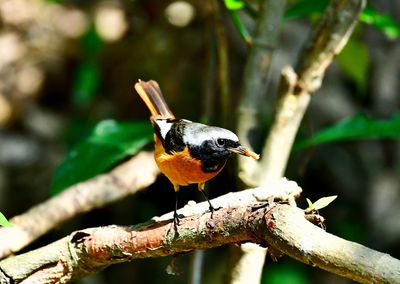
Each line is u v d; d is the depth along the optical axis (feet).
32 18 54.54
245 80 24.94
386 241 44.45
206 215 17.57
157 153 24.38
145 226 18.70
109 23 48.24
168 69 46.26
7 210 44.24
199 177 23.73
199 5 43.37
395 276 13.21
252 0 32.71
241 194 18.71
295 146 26.37
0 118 48.96
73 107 49.78
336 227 45.11
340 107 46.85
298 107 23.36
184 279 43.73
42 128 48.67
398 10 48.62
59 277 19.86
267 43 24.85
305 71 23.11
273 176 23.36
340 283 42.96
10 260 19.89
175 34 44.60
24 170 45.91
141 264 44.16
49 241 42.57
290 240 14.94
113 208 44.16
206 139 22.95
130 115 48.32
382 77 48.06
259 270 22.62
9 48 52.60
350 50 31.37
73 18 54.34
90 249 19.25
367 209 45.75
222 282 23.52
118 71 48.03
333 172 46.09
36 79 51.49
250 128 24.63
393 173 46.65
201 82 46.32
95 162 25.48
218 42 26.43
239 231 16.60
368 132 25.80
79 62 52.01
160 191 44.68
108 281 43.50
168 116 26.91
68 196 24.54
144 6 43.52
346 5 22.47
